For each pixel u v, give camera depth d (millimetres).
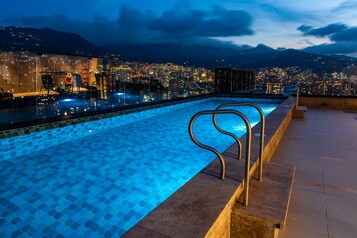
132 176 3449
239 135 5746
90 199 2822
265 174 2264
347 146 4000
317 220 2023
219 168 2121
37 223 2383
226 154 2484
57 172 3572
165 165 3871
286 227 1938
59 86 6359
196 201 1584
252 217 1621
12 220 2430
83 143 5035
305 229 1913
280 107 6074
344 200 2330
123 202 2764
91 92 7117
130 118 6957
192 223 1355
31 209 2613
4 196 2883
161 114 8375
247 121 1709
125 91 8109
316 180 2768
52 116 5332
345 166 3170
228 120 7594
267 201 1800
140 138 5422
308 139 4414
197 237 1248
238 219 1670
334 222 1997
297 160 3387
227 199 1613
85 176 3447
